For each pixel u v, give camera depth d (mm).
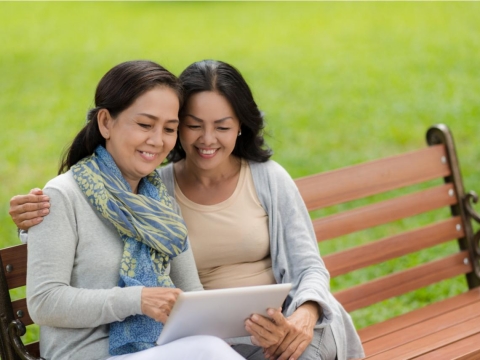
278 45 19312
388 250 5836
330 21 21609
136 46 19391
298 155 12312
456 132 12969
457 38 18672
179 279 4309
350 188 5703
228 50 18969
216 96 4336
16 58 18359
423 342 4977
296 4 24094
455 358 4699
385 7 22500
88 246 3930
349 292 5609
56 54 18672
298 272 4516
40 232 3832
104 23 22031
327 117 14117
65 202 3900
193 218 4555
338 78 16469
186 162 4668
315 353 4270
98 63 17844
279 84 16188
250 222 4551
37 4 24328
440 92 15070
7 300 4238
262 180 4641
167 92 4059
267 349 4094
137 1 25203
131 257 3969
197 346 3736
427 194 6082
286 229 4605
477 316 5367
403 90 15422
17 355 4199
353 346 4629
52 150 12797
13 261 4352
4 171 11953
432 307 5633
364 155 12273
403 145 12695
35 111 14773
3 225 9750
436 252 8555
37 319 3830
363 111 14383
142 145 4051
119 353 3926
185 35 20578
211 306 3680
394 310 7359
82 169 4023
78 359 3895
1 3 24250
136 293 3762
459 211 6203
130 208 4023
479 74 15992
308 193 5516
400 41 18922
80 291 3797
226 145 4430
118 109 4031
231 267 4605
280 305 3855
